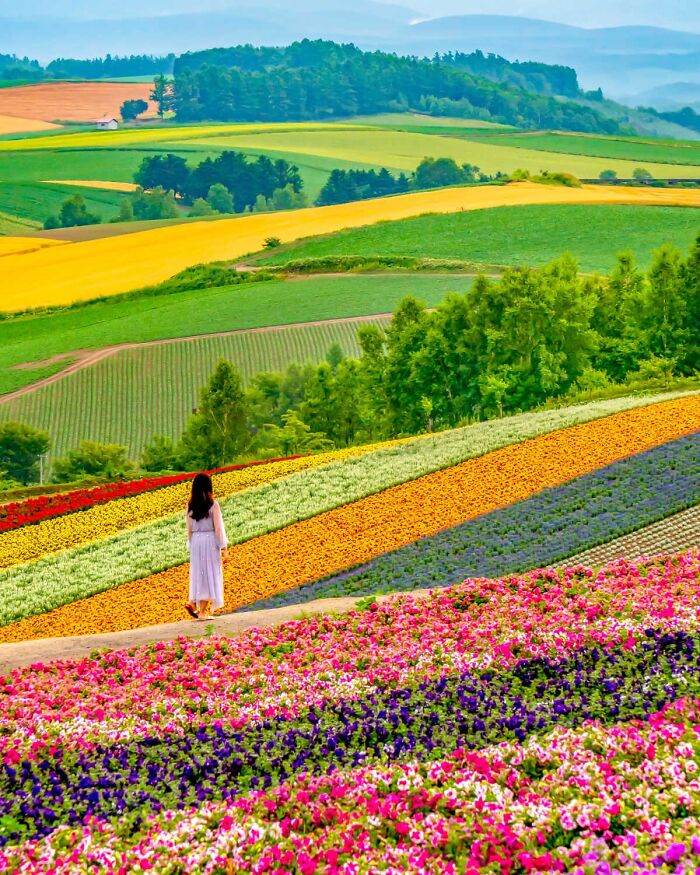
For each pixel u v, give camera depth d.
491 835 11.24
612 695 14.96
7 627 34.16
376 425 95.06
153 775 14.15
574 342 83.25
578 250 147.38
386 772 13.21
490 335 83.12
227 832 12.01
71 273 163.25
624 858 10.27
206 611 23.12
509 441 46.41
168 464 97.12
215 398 94.62
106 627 32.25
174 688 17.81
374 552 35.09
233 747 14.80
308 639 20.28
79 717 16.33
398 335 93.19
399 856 11.12
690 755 12.37
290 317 130.75
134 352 125.12
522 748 13.41
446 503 39.19
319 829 12.09
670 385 68.88
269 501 45.41
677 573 22.14
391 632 20.14
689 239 147.62
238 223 183.62
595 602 20.03
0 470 106.38
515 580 23.14
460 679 16.44
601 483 37.84
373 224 169.38
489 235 157.62
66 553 43.62
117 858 11.69
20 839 12.59
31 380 120.25
